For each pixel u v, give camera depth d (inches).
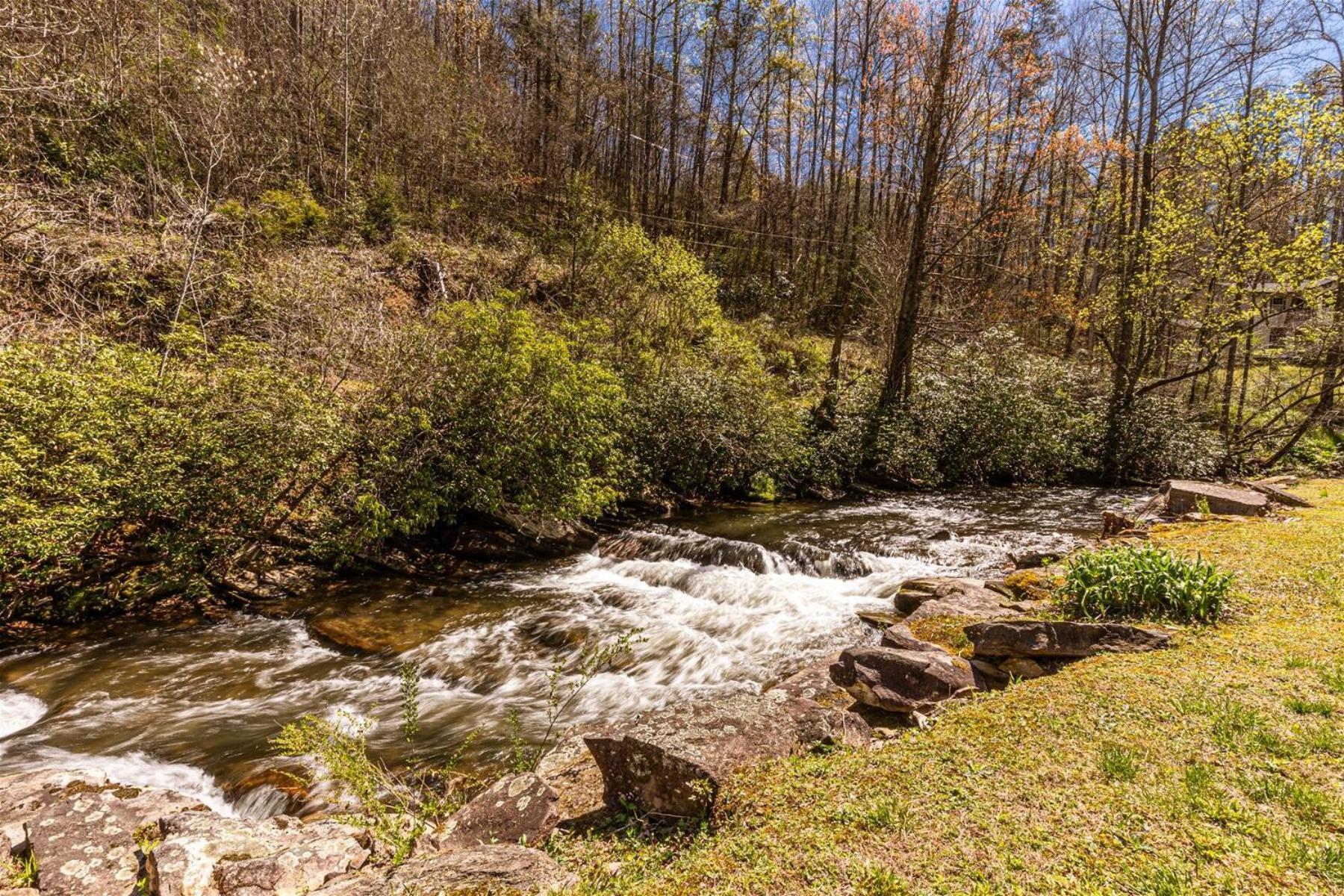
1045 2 955.3
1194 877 102.5
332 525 363.3
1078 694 169.6
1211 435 746.8
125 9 619.5
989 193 1251.8
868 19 1080.2
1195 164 714.8
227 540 323.6
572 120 1209.4
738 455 608.1
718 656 281.1
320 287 449.7
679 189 1454.2
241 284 464.8
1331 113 605.9
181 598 323.0
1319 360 689.0
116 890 117.0
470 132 947.3
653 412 571.5
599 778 166.6
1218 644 195.6
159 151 573.6
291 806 175.8
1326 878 100.7
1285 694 161.3
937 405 721.6
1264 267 635.5
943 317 884.0
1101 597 232.4
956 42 729.6
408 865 117.7
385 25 888.3
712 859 117.1
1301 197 709.3
